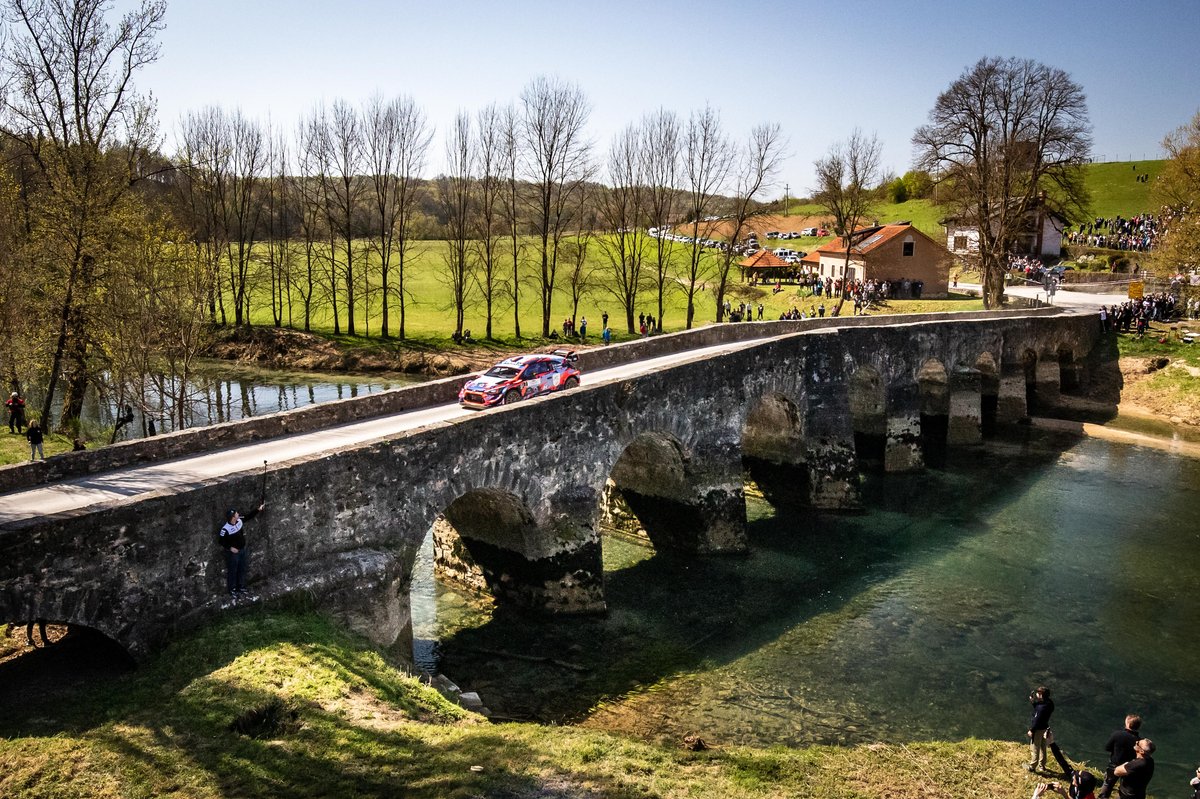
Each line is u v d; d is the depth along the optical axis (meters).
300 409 25.75
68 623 15.17
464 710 17.36
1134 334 64.50
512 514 25.73
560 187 74.81
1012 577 30.39
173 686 15.08
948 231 104.75
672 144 71.44
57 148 34.88
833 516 36.91
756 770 15.99
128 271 35.34
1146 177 127.50
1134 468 44.31
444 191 101.56
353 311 80.44
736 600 28.08
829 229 129.88
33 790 12.00
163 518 16.39
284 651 16.38
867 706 21.64
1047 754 19.09
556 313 84.31
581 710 21.03
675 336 42.34
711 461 31.75
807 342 36.84
